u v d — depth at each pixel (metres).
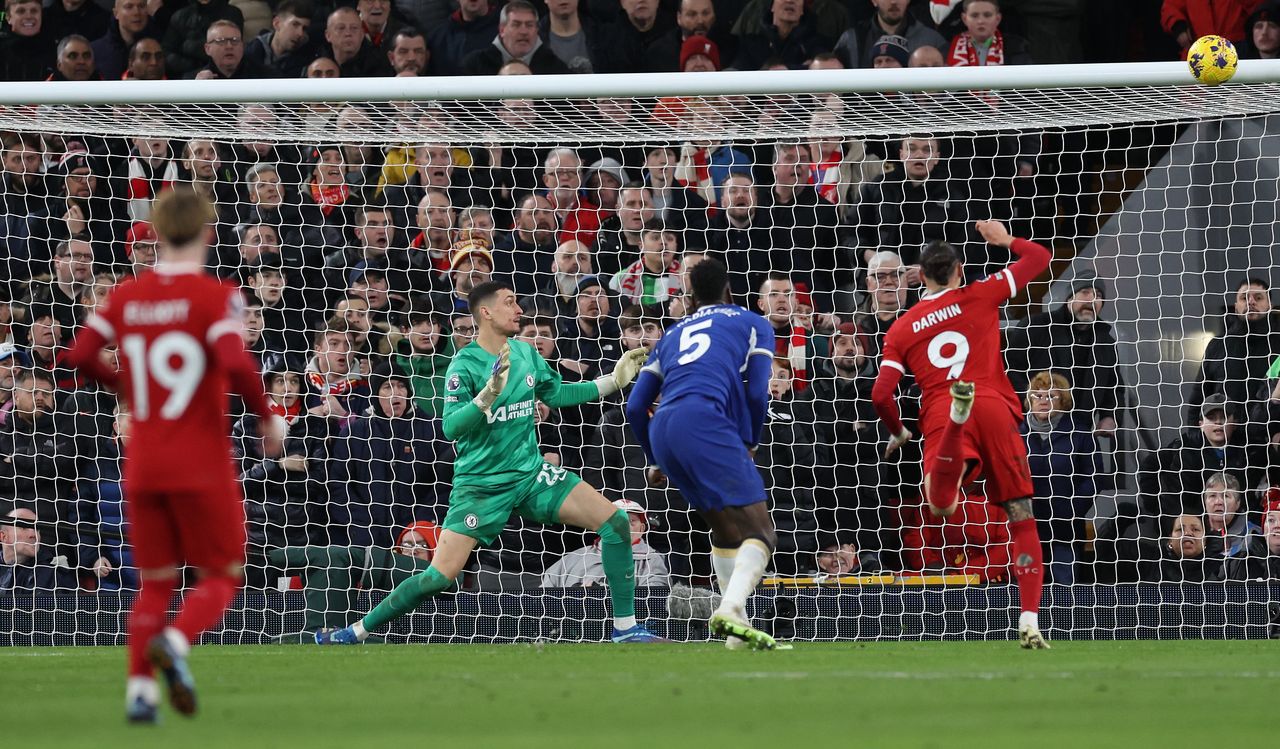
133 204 42.62
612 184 43.06
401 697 16.92
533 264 41.50
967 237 42.91
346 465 36.22
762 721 13.98
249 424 37.38
